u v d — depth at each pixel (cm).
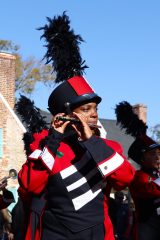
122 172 520
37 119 838
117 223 1333
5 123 3356
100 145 511
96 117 539
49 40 723
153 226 763
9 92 3559
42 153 509
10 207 2845
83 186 511
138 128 866
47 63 726
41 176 510
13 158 3347
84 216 509
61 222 511
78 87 532
